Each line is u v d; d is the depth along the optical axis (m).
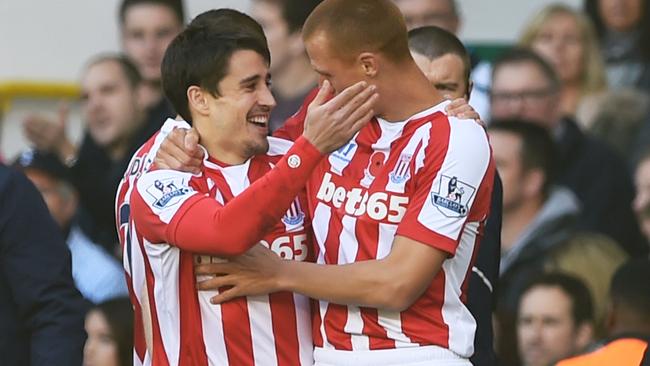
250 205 13.62
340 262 14.24
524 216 23.91
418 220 13.88
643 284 17.05
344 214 14.23
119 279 24.30
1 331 16.47
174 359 14.45
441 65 16.34
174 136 14.33
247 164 14.52
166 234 13.95
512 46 27.25
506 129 23.94
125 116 24.95
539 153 23.86
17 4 28.14
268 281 14.05
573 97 26.61
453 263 14.19
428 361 14.05
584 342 21.55
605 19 27.16
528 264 23.48
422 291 13.94
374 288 13.84
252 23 14.45
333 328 14.31
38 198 16.70
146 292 14.55
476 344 15.80
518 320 21.69
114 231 24.56
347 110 13.62
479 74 26.06
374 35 13.90
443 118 14.11
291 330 14.48
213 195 14.33
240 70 14.22
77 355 16.50
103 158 24.77
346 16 13.92
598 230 24.41
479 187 14.05
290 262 14.11
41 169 24.27
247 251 14.05
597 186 24.61
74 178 24.58
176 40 14.48
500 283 23.38
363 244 14.12
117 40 28.22
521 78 24.92
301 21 23.36
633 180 24.95
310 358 14.57
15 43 28.11
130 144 24.47
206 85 14.29
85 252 24.42
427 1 24.80
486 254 16.00
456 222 13.90
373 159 14.26
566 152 24.78
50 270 16.53
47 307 16.45
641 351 16.14
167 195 14.03
